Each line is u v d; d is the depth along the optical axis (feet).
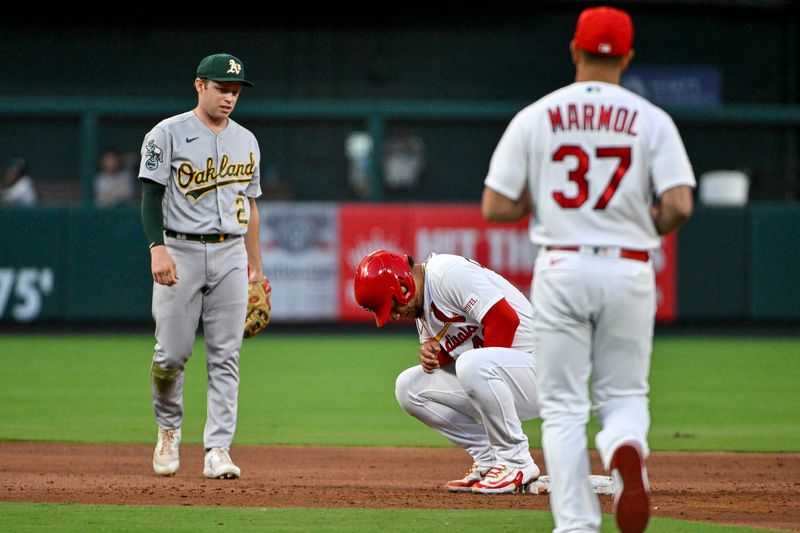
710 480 68.90
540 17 225.97
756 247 189.06
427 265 60.34
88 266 179.93
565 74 227.81
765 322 191.72
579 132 42.80
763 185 214.90
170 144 63.93
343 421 101.30
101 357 151.84
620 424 42.04
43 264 179.52
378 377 134.82
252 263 70.49
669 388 126.62
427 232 185.37
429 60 225.76
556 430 42.75
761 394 121.49
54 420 98.58
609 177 42.60
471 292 58.44
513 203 43.75
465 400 61.93
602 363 43.42
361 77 224.94
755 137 217.36
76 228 179.73
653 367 147.43
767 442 88.53
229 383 67.00
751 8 227.40
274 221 183.93
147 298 180.86
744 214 188.75
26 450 81.00
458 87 226.58
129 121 203.00
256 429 96.07
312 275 185.06
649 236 43.32
